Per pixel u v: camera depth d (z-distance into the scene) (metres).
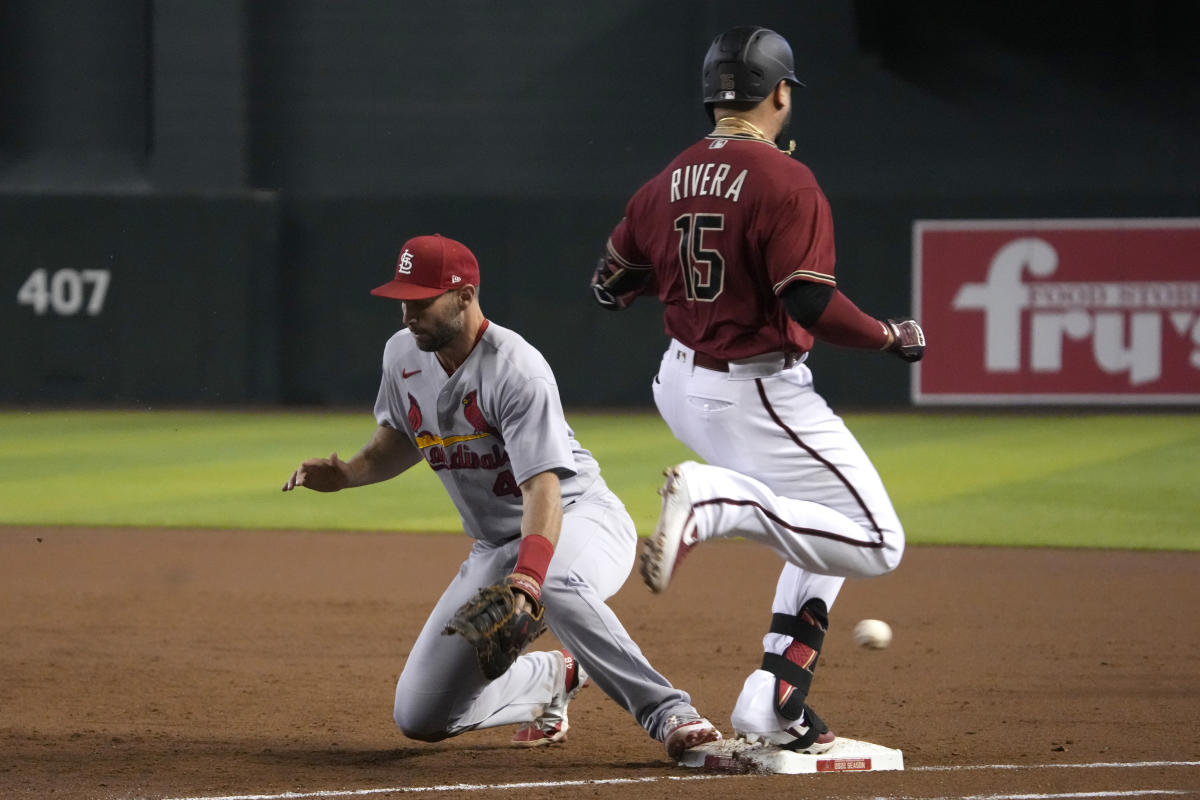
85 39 79.50
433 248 14.48
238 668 21.75
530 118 80.56
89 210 72.06
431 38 80.19
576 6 80.00
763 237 14.22
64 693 19.81
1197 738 17.16
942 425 62.84
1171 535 36.22
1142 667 21.95
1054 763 15.70
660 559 13.21
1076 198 67.69
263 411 71.25
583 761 15.99
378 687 20.48
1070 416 66.50
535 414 14.66
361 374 73.75
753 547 35.34
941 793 14.09
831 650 23.39
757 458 14.84
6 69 79.69
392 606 27.27
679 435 15.68
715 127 15.45
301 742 16.98
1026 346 68.44
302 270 73.56
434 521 38.88
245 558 32.91
